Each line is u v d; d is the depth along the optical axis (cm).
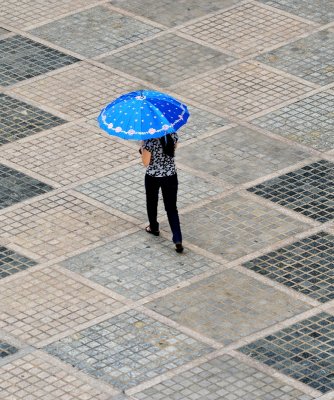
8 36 3938
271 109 3534
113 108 2872
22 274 2903
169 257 2952
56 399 2550
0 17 4050
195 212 3108
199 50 3838
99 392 2562
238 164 3294
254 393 2558
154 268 2917
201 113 3516
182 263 2933
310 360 2648
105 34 3941
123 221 3080
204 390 2566
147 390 2566
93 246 2992
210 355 2659
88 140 3403
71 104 3569
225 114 3512
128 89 3641
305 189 3192
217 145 3375
